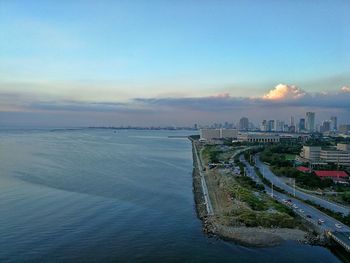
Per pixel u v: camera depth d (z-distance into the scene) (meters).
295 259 100.44
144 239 112.75
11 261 95.25
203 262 97.75
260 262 98.12
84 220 129.12
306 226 123.38
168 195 172.75
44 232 115.94
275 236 114.50
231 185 184.38
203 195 172.88
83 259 97.38
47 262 95.12
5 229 117.69
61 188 178.00
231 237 114.75
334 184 195.50
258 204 143.38
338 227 119.69
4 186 179.62
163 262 97.31
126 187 187.12
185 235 116.94
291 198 164.88
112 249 104.44
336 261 99.69
